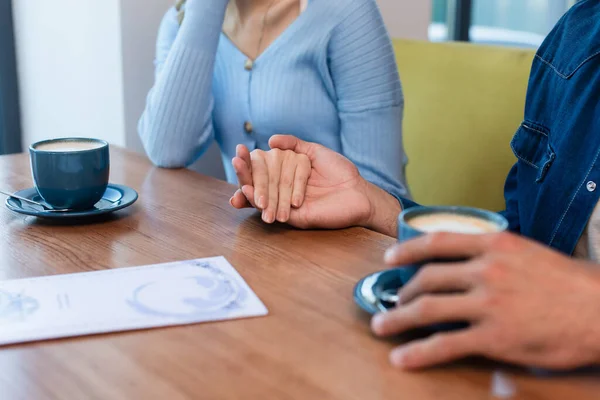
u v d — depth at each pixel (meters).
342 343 0.66
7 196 1.16
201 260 0.86
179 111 1.42
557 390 0.58
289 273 0.83
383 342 0.66
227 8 1.61
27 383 0.60
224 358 0.64
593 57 1.16
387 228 1.03
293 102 1.55
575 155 1.15
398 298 0.66
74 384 0.60
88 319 0.70
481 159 1.66
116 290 0.77
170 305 0.74
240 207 1.05
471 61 1.70
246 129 1.60
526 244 0.63
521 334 0.58
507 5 3.12
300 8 1.56
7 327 0.69
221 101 1.61
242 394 0.58
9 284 0.79
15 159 1.40
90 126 2.05
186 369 0.62
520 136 1.27
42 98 2.22
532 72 1.28
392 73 1.57
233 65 1.59
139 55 1.92
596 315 0.58
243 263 0.86
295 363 0.63
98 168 1.04
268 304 0.75
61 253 0.90
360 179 1.06
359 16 1.54
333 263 0.86
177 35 1.48
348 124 1.57
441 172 1.73
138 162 1.41
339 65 1.55
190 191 1.20
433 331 0.66
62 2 2.03
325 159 1.06
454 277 0.61
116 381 0.60
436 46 1.78
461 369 0.61
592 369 0.61
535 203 1.20
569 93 1.18
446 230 0.69
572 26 1.22
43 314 0.71
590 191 1.12
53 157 1.01
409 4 2.43
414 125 1.77
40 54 2.18
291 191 1.01
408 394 0.58
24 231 0.98
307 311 0.73
